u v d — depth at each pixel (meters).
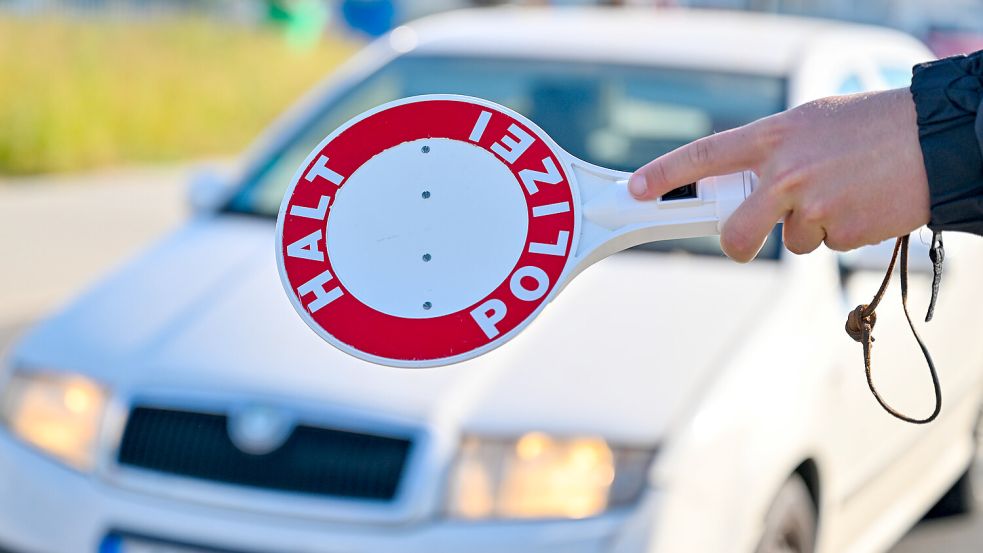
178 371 3.64
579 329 3.65
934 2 25.70
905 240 1.58
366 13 26.23
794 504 3.70
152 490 3.53
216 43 24.38
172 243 4.52
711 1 21.62
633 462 3.29
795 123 1.43
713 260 4.12
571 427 3.34
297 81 23.67
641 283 3.92
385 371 3.54
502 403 3.40
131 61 20.75
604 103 4.83
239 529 3.41
